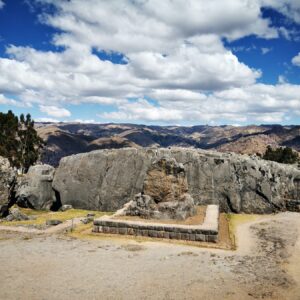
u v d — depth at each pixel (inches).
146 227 971.3
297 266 726.5
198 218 1099.3
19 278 628.1
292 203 1416.1
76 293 564.4
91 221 1206.3
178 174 1174.3
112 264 717.9
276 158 3031.5
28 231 1030.4
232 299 549.0
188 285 604.4
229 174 1453.0
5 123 2807.6
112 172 1546.5
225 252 832.3
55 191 1627.7
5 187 1326.3
